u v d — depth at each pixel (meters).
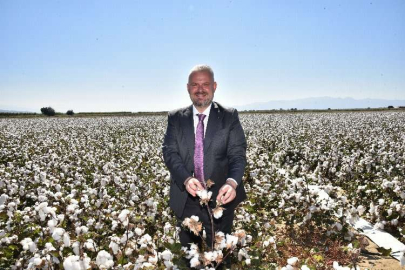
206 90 2.66
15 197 5.07
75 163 9.08
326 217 4.40
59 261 2.59
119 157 10.98
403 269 3.49
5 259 3.09
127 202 5.01
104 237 3.76
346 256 3.78
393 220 4.48
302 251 3.89
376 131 19.16
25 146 13.67
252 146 13.22
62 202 3.75
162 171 6.60
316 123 26.86
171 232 3.51
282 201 5.11
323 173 8.02
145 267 2.44
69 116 52.84
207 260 2.17
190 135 2.77
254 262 2.79
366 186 5.89
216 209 2.24
